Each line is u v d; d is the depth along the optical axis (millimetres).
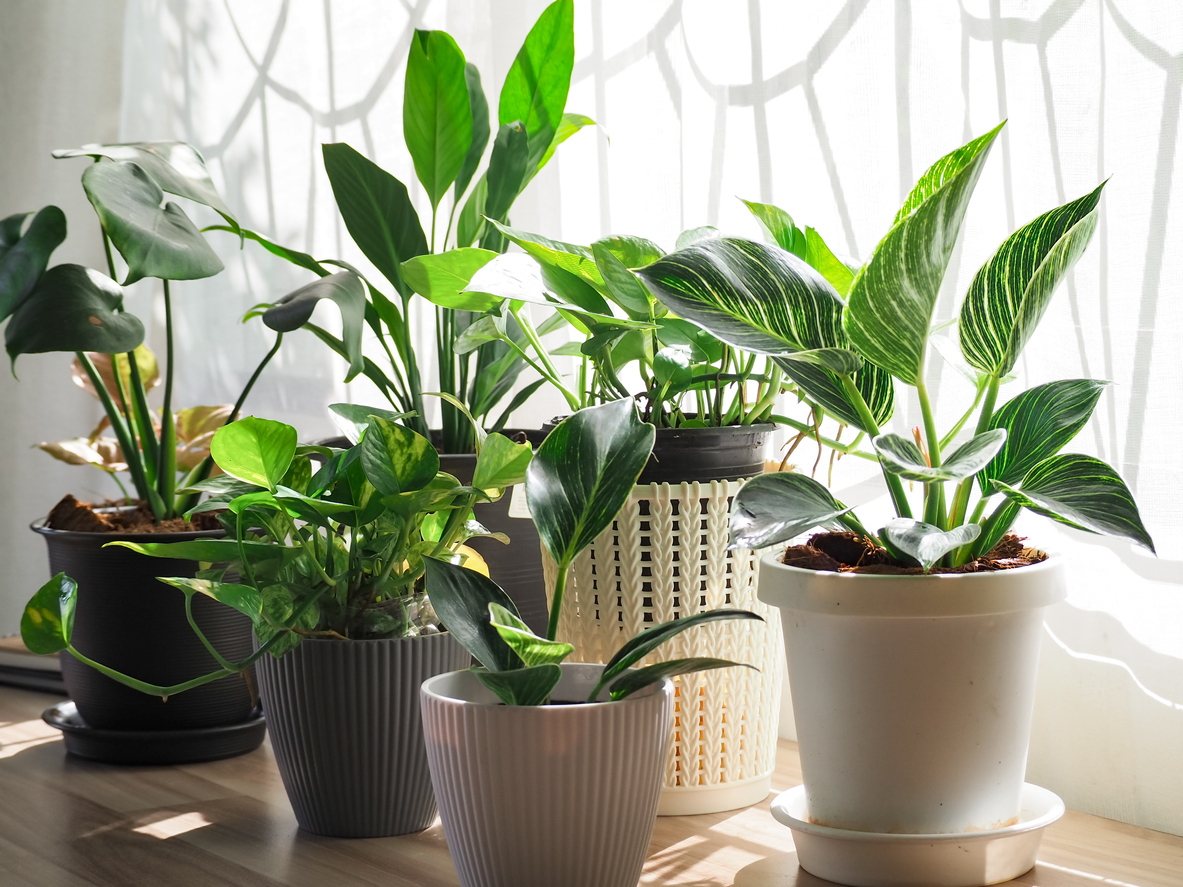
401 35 1307
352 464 712
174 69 1593
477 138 983
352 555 751
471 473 891
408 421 960
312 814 777
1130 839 743
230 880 701
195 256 845
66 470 1646
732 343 573
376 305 939
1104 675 785
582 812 600
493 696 689
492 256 726
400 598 768
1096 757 795
